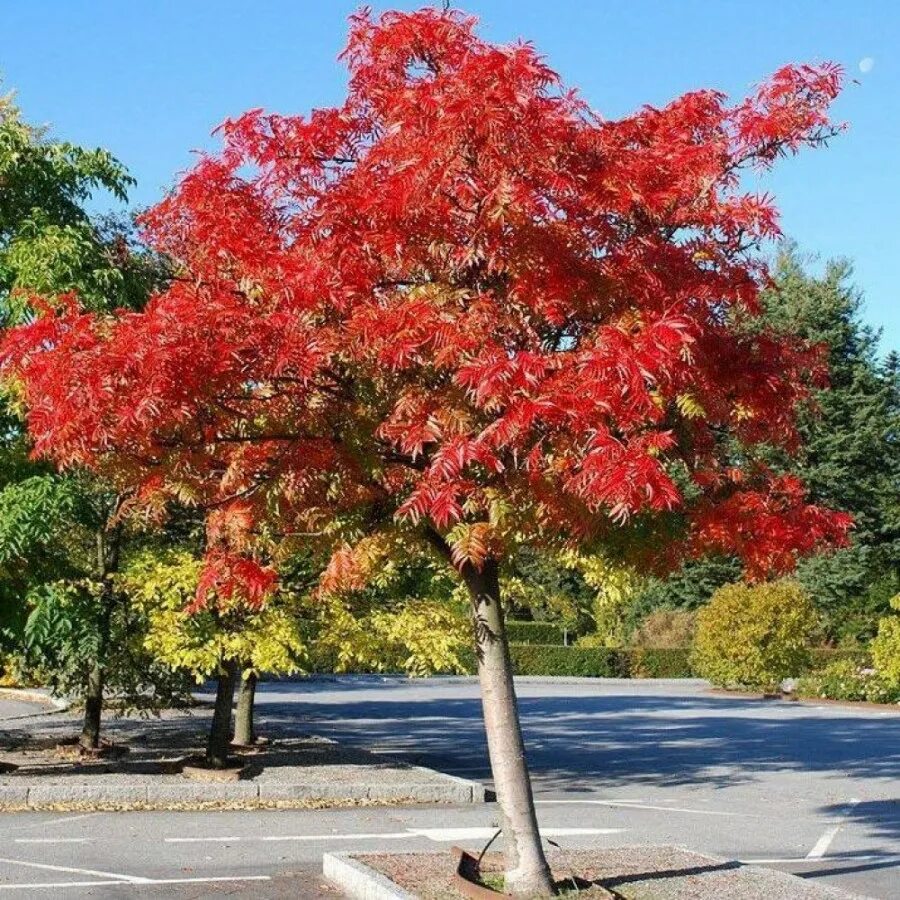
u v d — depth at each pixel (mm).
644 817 12570
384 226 6805
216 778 13586
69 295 7223
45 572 12961
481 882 7875
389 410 7113
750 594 35906
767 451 44406
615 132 7449
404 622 13438
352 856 8891
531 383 6027
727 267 7461
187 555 13297
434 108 6633
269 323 6578
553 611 50781
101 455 7172
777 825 12227
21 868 9258
